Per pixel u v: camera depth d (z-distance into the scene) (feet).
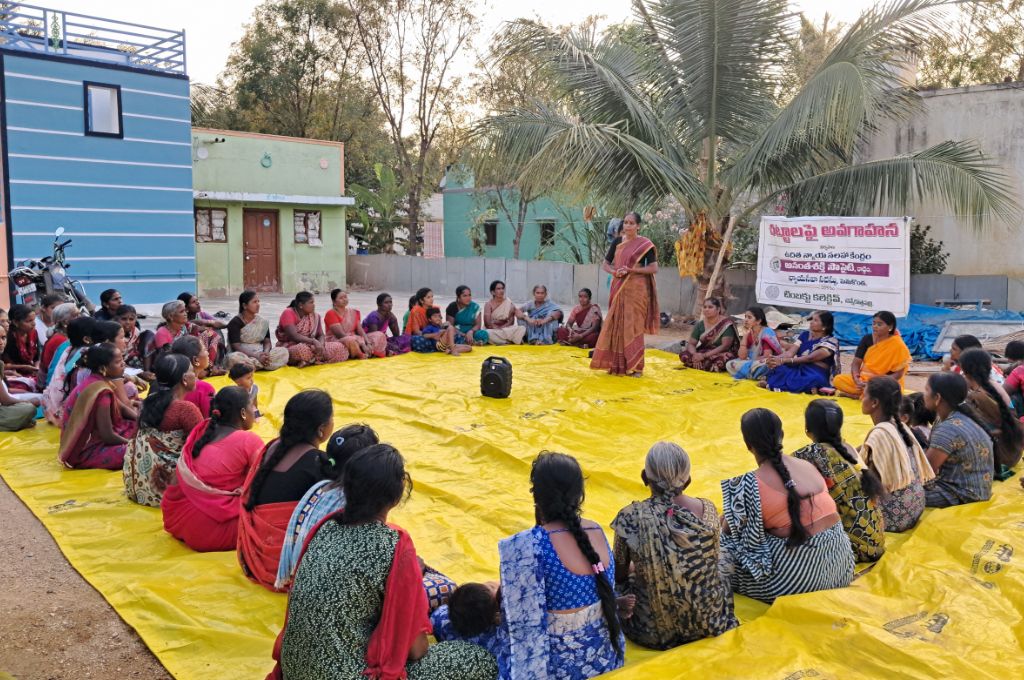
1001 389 17.31
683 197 39.14
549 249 84.84
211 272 72.74
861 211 40.86
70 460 18.07
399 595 8.64
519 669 9.10
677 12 39.19
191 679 10.18
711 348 31.07
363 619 8.64
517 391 26.89
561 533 9.45
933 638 10.36
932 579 11.87
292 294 77.61
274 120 100.68
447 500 16.55
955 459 15.56
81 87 53.72
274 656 9.30
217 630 11.17
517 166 40.91
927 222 46.01
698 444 20.75
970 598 11.32
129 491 16.20
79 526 14.97
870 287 35.35
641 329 29.45
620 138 37.42
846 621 10.57
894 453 14.07
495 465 19.03
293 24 95.96
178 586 12.34
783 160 41.86
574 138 35.70
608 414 23.76
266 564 12.21
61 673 10.39
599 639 9.50
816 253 37.04
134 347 26.96
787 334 29.81
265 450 12.71
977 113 44.45
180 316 26.40
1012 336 33.47
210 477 13.83
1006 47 68.54
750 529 11.96
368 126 102.01
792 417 23.82
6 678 10.19
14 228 51.80
